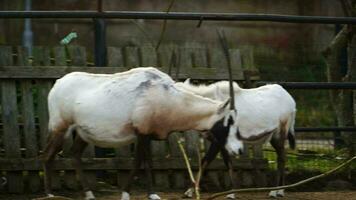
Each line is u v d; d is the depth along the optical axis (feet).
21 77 37.32
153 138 33.78
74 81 33.60
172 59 37.50
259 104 36.60
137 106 33.04
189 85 35.94
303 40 82.94
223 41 34.19
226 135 33.78
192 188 36.29
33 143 37.40
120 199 35.53
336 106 45.47
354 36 44.21
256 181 39.47
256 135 36.52
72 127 33.78
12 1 82.53
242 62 40.24
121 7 82.69
